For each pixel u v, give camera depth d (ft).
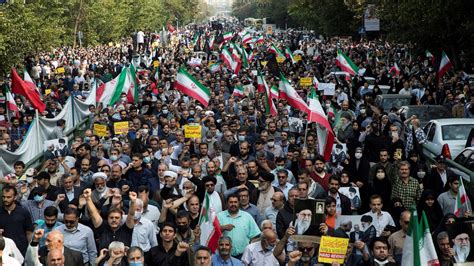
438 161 47.24
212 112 73.67
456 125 63.46
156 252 31.30
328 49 214.07
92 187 41.81
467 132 62.95
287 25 463.83
